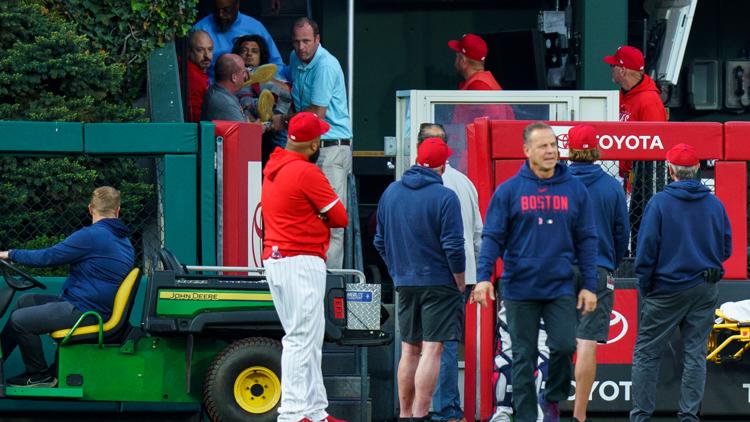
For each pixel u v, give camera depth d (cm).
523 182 2845
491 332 3456
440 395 3344
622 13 4525
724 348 3500
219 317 3169
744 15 5256
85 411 3459
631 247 3722
